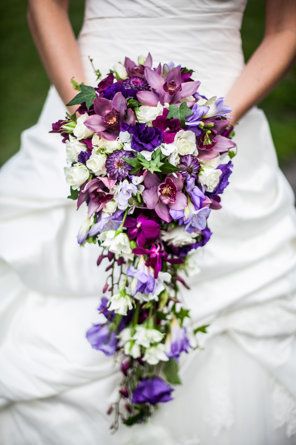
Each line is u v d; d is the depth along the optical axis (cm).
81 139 169
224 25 204
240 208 207
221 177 169
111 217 165
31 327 205
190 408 203
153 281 164
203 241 173
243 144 212
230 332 207
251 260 206
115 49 202
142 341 179
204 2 199
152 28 200
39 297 210
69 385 199
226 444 205
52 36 204
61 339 202
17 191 209
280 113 527
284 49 204
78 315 205
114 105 164
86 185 164
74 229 207
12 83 568
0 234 208
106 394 200
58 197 204
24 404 204
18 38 641
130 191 160
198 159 166
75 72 200
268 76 201
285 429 211
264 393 208
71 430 201
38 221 208
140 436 201
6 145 469
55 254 204
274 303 209
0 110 523
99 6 207
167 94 167
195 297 204
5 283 213
